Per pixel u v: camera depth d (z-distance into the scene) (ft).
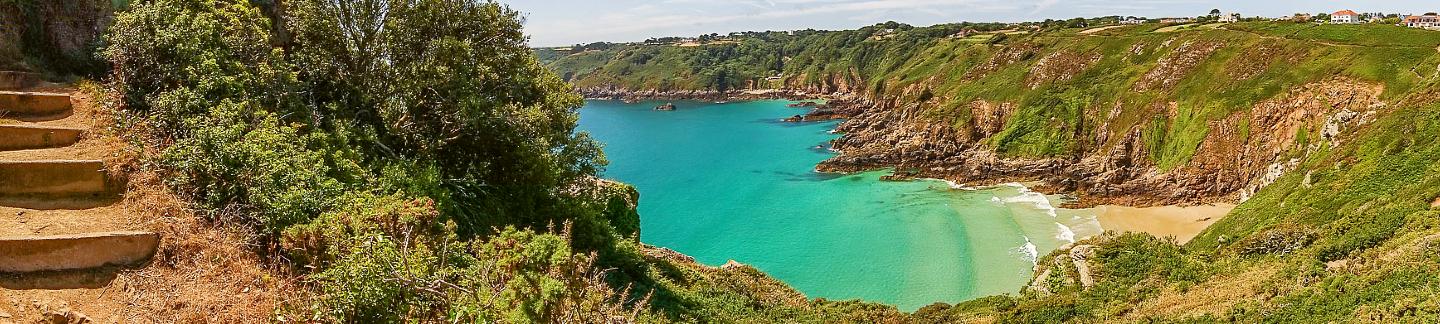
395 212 41.19
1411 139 141.38
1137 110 242.17
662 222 198.39
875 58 555.69
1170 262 121.08
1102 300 106.63
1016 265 151.84
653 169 274.57
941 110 299.58
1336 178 147.13
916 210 199.00
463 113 64.59
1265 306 83.05
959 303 128.06
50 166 39.14
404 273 34.30
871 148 280.51
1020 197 209.67
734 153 306.14
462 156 72.28
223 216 39.88
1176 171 213.05
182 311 33.17
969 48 391.65
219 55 49.75
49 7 54.49
